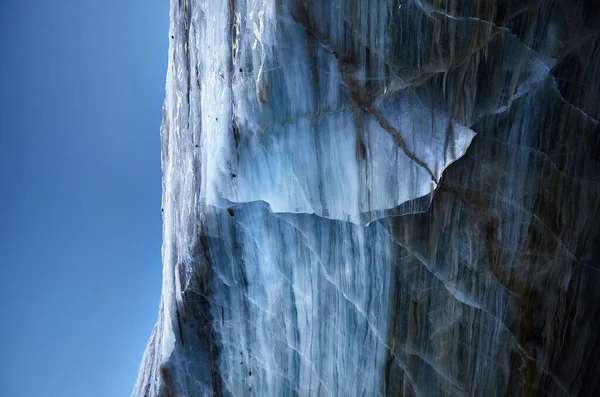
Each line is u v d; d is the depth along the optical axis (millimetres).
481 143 2941
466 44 2895
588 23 2729
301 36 3174
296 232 3600
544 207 2895
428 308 3129
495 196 2947
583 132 2828
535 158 2885
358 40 3086
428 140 3012
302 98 3287
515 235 2934
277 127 3414
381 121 3105
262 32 3283
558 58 2795
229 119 3627
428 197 3033
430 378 3164
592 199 2840
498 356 2998
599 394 2875
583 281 2875
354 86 3135
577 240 2869
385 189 3127
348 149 3213
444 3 2889
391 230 3156
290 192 3486
